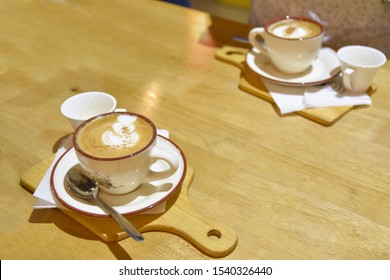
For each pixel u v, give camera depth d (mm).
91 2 1479
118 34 1306
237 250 704
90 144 717
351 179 831
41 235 727
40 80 1113
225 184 817
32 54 1218
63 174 792
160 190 761
